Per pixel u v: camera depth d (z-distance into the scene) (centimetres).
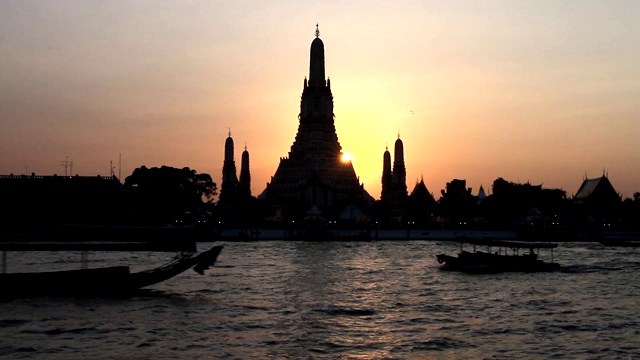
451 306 6303
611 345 4747
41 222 17400
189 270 9138
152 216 18962
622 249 15500
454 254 13100
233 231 19562
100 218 17862
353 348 4634
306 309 6081
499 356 4438
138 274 6969
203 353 4462
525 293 7212
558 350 4603
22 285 6644
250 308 6109
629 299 6806
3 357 4341
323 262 11094
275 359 4331
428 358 4394
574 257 12612
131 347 4612
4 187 17462
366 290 7388
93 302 6378
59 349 4553
